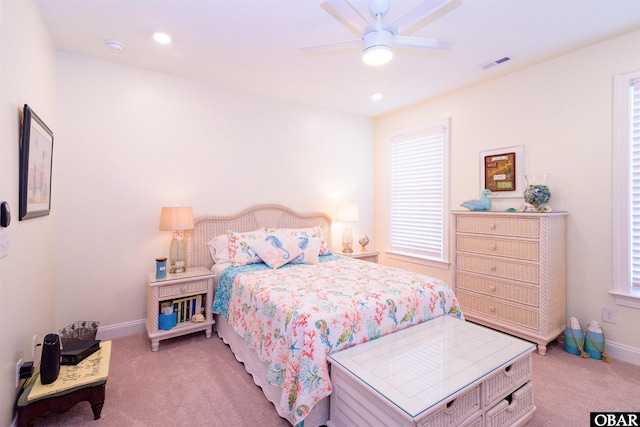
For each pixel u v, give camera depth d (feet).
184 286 9.28
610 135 8.30
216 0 6.50
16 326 5.29
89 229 9.18
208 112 11.14
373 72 10.18
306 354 5.41
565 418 5.98
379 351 5.74
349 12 5.55
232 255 10.05
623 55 8.03
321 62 9.43
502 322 9.42
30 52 6.08
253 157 12.17
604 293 8.43
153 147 10.16
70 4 6.59
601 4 6.69
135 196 9.88
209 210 11.21
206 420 5.94
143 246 10.03
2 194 4.61
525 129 10.01
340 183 14.65
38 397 5.32
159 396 6.67
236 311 8.23
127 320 9.80
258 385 6.95
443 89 11.78
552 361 8.16
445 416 4.62
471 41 8.24
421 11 5.40
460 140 11.91
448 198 12.38
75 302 9.00
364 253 13.74
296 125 13.28
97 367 6.26
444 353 5.66
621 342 8.16
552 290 8.66
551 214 8.49
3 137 4.64
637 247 8.00
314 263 10.30
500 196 10.70
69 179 8.86
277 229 11.78
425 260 13.30
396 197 14.82
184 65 9.66
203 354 8.61
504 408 5.49
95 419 5.92
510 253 9.23
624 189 8.09
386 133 15.17
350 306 6.17
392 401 4.29
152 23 7.36
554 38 8.14
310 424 5.64
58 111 8.66
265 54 8.92
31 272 6.15
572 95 8.96
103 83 9.32
